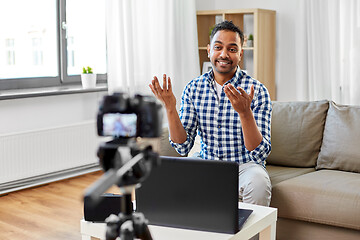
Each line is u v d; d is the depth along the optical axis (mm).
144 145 937
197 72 5145
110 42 4340
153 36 4797
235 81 2646
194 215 1813
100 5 4734
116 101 944
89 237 1965
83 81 4410
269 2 5145
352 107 2965
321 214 2473
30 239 2965
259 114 2572
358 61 4578
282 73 5148
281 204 2588
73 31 4555
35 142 3949
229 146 2641
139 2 4617
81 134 4277
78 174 4379
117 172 699
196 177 1783
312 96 4855
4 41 4078
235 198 1756
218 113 2633
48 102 4152
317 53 4742
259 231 1946
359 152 2818
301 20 4863
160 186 1837
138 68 4609
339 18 4641
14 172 3842
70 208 3527
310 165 3023
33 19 4254
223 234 1785
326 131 2986
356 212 2375
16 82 4117
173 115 2523
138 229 926
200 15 5262
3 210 3482
